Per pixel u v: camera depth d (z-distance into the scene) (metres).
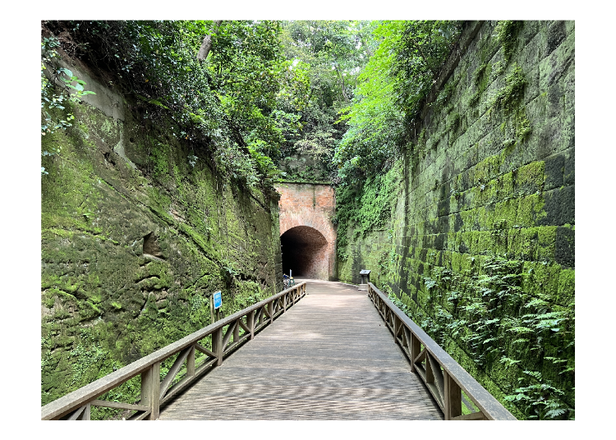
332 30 19.64
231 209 7.55
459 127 5.64
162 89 4.57
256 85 7.83
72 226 3.00
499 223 4.04
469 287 4.75
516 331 3.16
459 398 2.58
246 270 8.20
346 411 2.95
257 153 9.49
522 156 3.61
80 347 2.91
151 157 4.40
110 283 3.39
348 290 15.65
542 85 3.28
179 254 4.84
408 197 9.91
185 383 3.34
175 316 4.54
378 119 10.54
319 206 20.53
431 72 6.93
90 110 3.38
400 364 4.26
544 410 2.81
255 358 4.51
